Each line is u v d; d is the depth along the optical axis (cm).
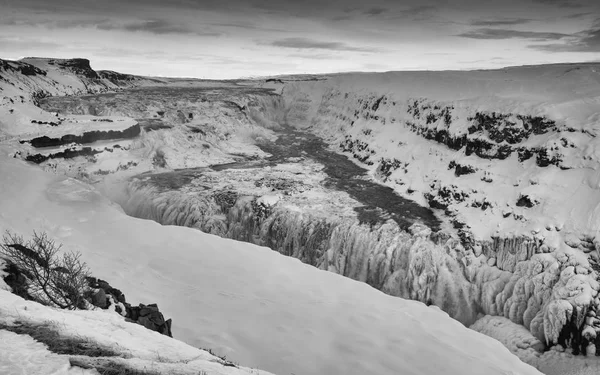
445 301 4428
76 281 1891
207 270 3119
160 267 3123
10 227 3284
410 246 4750
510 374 2248
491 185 5288
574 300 3709
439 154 6450
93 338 1255
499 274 4388
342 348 2217
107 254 3234
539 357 3691
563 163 4825
